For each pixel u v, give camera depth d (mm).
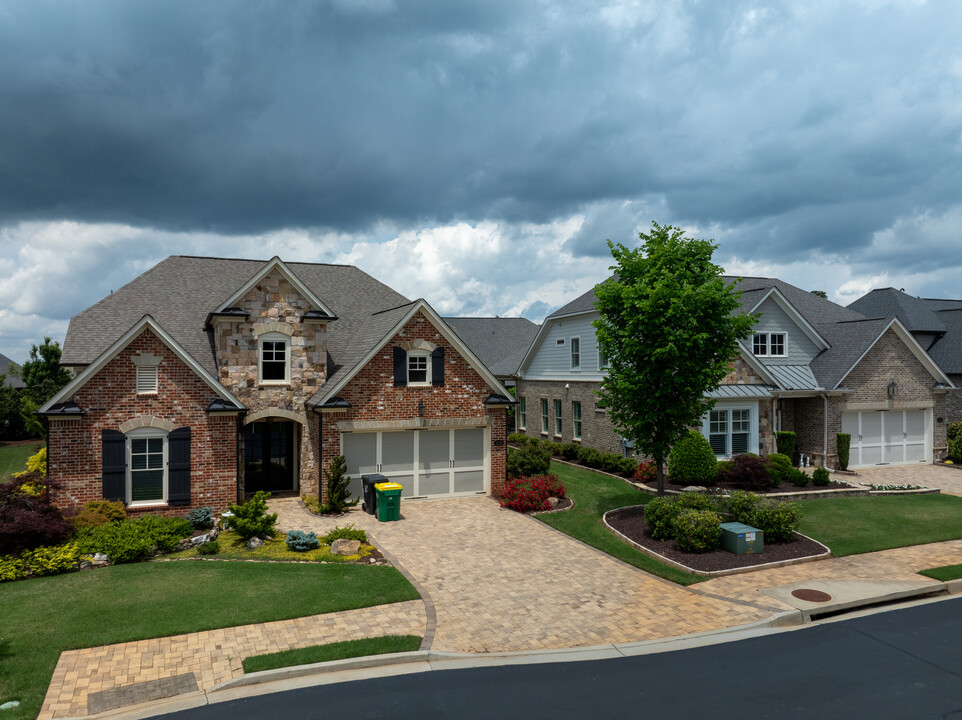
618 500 22656
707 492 23016
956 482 26281
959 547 17469
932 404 30734
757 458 24672
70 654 10781
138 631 11594
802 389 28172
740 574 15195
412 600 13289
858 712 8961
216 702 9336
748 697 9422
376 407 22266
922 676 10086
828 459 28578
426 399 22922
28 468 24422
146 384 19109
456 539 18047
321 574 14734
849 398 28859
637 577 14945
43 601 13000
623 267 19922
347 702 9312
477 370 23641
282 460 24625
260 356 22312
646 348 18781
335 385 21547
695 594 13852
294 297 22703
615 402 20375
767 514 17359
